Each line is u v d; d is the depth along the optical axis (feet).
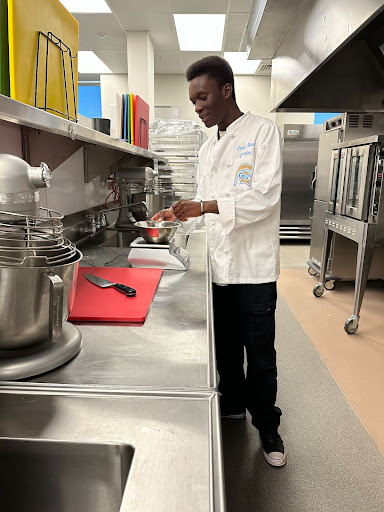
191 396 2.00
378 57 6.57
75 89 3.67
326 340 8.61
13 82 2.55
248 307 4.52
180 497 1.37
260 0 5.21
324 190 12.69
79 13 14.82
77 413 1.85
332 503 4.45
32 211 2.47
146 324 3.07
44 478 1.73
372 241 8.68
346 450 5.27
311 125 18.99
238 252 4.42
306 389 6.67
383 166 8.49
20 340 2.15
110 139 4.64
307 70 4.64
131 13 14.76
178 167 12.00
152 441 1.66
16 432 1.71
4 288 1.99
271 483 4.72
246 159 4.22
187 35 17.15
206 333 2.91
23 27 2.59
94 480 1.71
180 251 5.40
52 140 4.84
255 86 23.17
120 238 7.57
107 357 2.50
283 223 19.47
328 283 12.82
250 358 4.72
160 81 23.45
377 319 9.87
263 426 4.99
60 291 2.04
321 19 4.16
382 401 6.35
